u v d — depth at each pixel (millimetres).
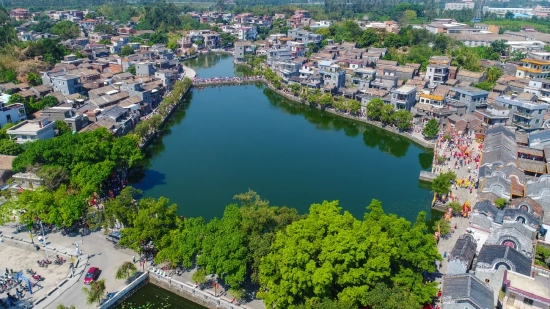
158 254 78188
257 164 142250
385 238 69062
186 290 77250
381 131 177625
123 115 164500
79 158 109625
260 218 80125
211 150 154250
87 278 77125
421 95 189500
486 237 84500
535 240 84625
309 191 123000
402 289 67188
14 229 93938
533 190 100938
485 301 62469
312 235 70625
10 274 78188
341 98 197500
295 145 161375
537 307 62844
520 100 166500
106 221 86250
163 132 171250
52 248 86875
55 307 71250
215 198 118438
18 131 129125
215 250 72438
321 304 62375
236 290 72250
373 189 124688
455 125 163500
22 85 187750
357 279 64688
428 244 72188
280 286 65625
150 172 134500
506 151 125062
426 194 121375
